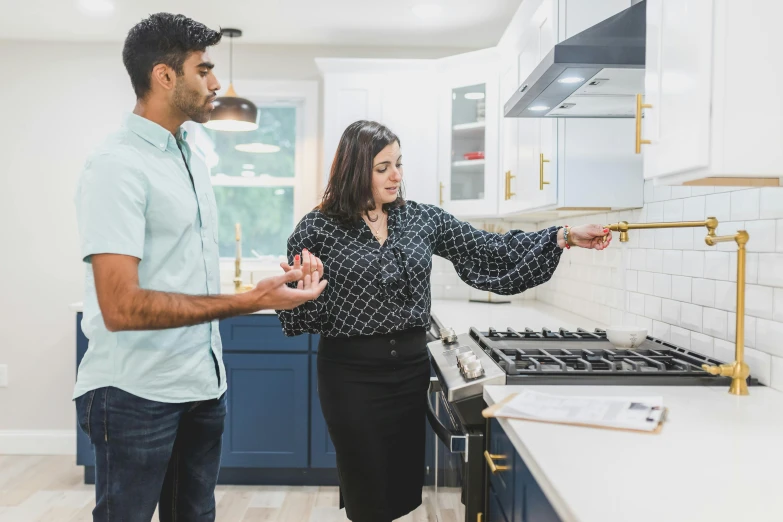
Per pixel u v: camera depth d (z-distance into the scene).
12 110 3.65
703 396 1.38
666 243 2.06
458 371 1.66
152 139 1.43
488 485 1.48
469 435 1.49
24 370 3.69
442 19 3.30
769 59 1.06
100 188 1.30
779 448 1.01
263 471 3.12
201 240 1.51
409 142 3.58
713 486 0.85
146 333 1.39
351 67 3.54
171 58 1.41
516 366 1.62
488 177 3.35
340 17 3.28
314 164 3.82
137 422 1.39
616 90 1.80
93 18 3.28
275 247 3.95
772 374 1.46
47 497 2.97
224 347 3.04
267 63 3.79
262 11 3.19
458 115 3.51
